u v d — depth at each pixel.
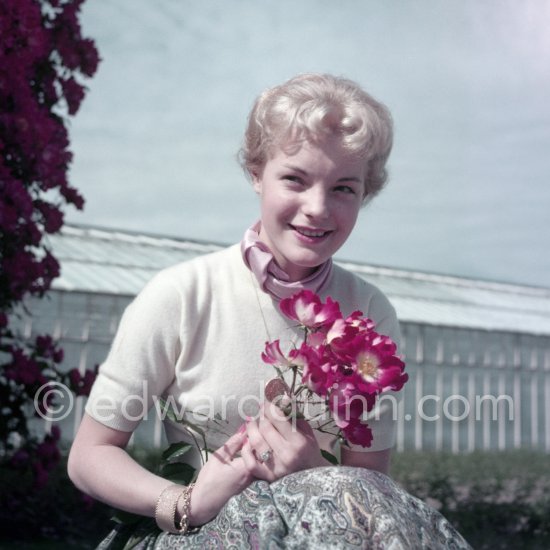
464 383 16.48
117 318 13.04
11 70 5.14
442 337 16.39
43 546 5.38
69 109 5.75
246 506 1.56
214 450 1.92
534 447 16.47
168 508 1.71
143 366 1.88
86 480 1.83
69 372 5.74
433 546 1.46
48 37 5.62
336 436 1.94
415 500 1.54
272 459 1.64
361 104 1.81
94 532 5.91
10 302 5.45
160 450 9.02
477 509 7.46
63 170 5.67
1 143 5.07
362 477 1.49
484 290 19.20
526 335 17.28
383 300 2.13
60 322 12.52
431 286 18.56
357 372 1.65
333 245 1.86
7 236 5.18
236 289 1.95
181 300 1.91
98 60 5.80
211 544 1.61
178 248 15.62
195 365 1.92
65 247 14.39
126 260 14.35
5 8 5.10
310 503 1.48
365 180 1.95
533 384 17.30
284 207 1.83
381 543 1.40
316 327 1.71
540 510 7.55
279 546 1.44
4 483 5.86
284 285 1.92
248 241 1.95
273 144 1.82
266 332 1.94
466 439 16.30
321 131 1.77
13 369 5.46
